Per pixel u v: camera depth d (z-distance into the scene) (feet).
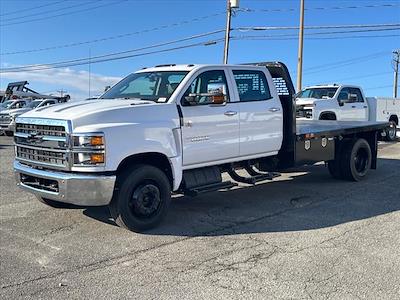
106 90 26.02
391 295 14.43
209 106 23.43
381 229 21.35
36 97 111.65
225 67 24.86
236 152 24.99
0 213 24.13
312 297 14.30
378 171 37.88
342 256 17.81
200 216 23.68
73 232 20.95
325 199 27.58
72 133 19.29
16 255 18.07
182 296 14.44
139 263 17.24
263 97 26.63
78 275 16.14
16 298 14.35
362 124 35.47
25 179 21.83
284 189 30.50
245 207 25.63
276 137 27.25
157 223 21.31
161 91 22.98
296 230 21.25
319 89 59.21
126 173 20.31
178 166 22.00
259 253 18.20
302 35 88.53
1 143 64.90
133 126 20.17
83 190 19.24
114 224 22.09
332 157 31.91
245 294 14.53
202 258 17.70
